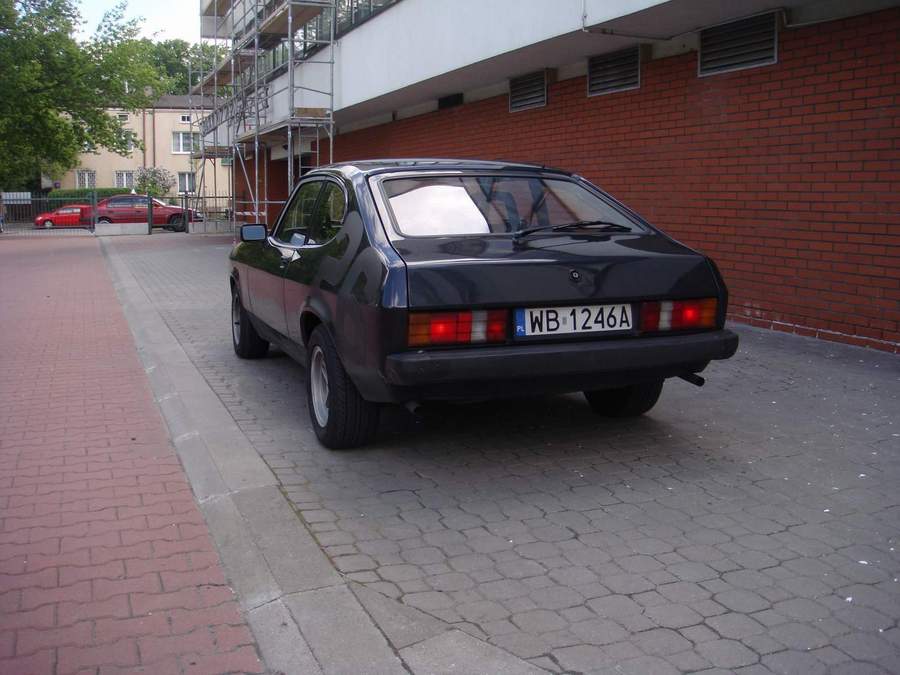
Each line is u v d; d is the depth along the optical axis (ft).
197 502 14.96
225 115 95.25
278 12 60.03
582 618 10.82
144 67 117.39
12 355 28.32
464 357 14.20
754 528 13.43
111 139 116.88
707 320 16.11
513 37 35.76
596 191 18.61
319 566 12.13
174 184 190.29
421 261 14.51
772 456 16.67
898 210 24.31
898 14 23.85
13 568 12.37
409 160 18.76
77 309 39.96
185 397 21.44
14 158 128.47
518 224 16.87
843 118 25.73
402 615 10.85
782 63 27.68
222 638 10.54
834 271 26.45
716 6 27.37
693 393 21.21
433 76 43.75
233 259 25.99
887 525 13.52
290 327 19.43
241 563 12.31
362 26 52.95
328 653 10.05
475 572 12.05
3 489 15.57
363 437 16.84
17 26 104.42
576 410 19.89
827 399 20.51
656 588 11.57
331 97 57.52
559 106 40.19
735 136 29.84
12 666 9.93
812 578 11.81
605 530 13.41
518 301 14.62
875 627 10.57
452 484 15.38
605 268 15.33
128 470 16.65
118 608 11.26
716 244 31.04
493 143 46.50
